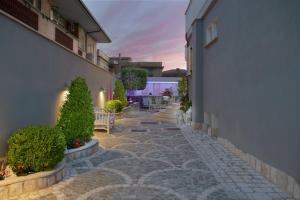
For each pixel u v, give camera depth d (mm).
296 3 4926
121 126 15914
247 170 6805
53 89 9398
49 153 5629
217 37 10703
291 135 5125
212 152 8828
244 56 7648
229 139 9180
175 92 50656
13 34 6516
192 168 6977
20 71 6891
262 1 6402
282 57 5465
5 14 6051
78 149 7953
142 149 9305
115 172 6594
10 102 6387
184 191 5371
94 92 16844
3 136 6094
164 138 11594
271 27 5949
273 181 5855
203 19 13562
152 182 5883
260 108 6562
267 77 6160
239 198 5039
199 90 13828
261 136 6504
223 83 9922
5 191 4922
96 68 17453
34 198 4953
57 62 9836
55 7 14797
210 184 5777
